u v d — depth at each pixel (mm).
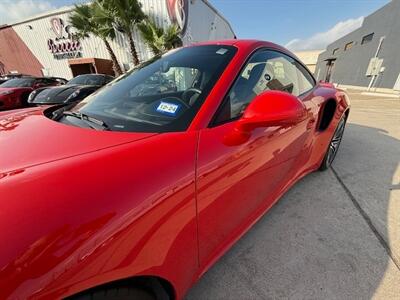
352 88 19688
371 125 4988
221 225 1154
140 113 1181
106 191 705
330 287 1347
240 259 1543
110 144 917
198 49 1570
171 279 907
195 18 13672
